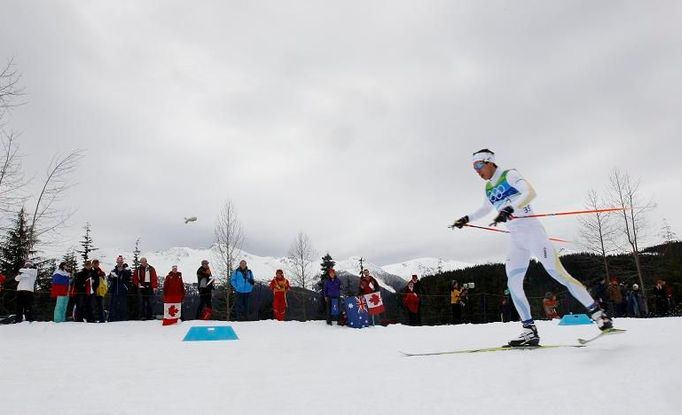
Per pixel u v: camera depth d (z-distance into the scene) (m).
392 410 2.32
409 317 14.16
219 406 2.51
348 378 3.19
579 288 4.06
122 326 11.02
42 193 18.48
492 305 28.45
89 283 12.12
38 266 21.80
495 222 4.38
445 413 2.24
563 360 3.31
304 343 6.53
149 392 2.89
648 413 2.06
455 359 3.77
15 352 5.68
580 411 2.15
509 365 3.29
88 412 2.42
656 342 3.72
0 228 16.88
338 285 12.44
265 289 19.75
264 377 3.37
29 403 2.63
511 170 4.52
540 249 4.23
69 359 4.82
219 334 7.70
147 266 13.03
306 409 2.40
